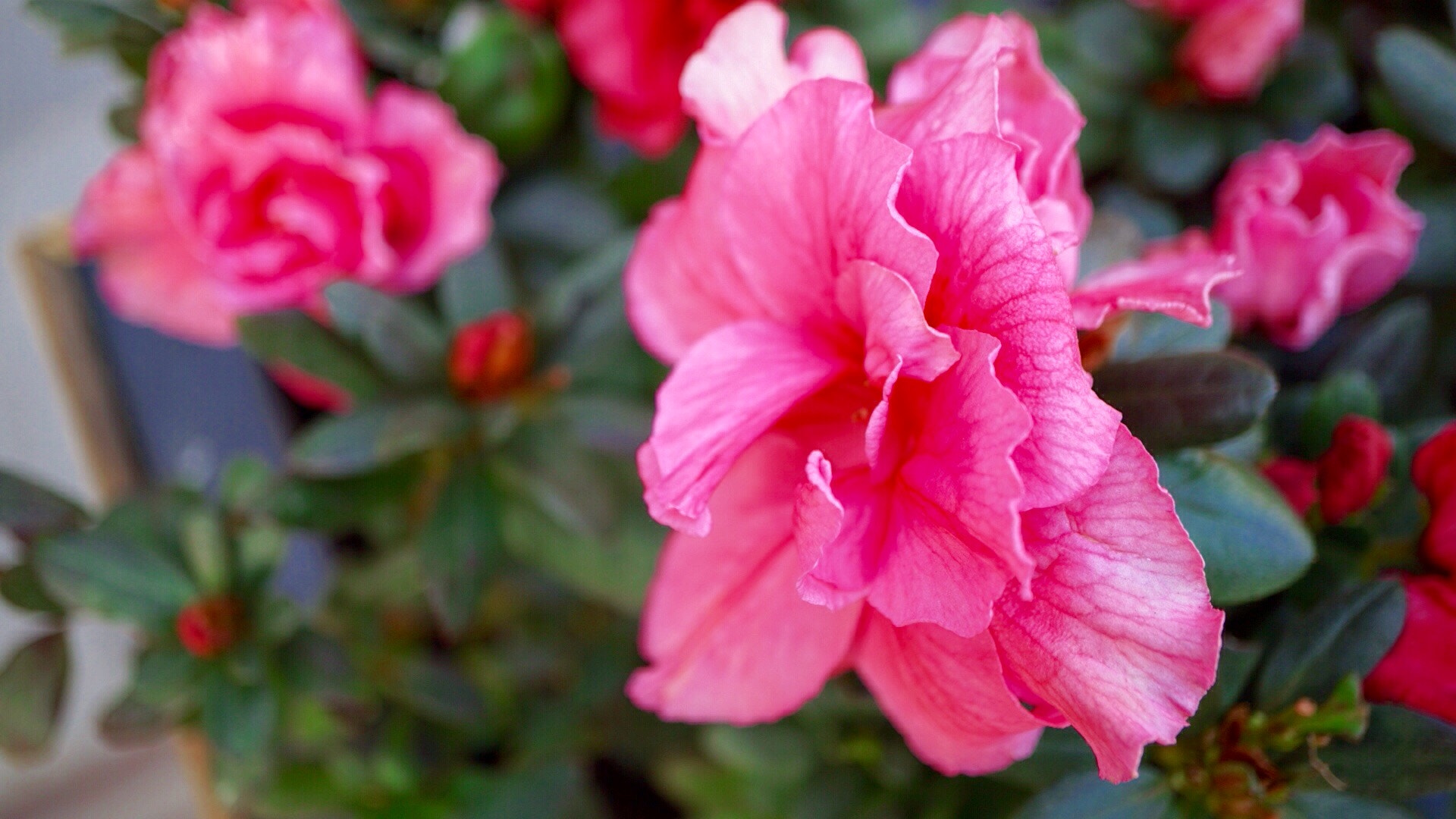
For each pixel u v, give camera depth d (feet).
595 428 1.23
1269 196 1.06
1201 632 0.77
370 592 1.31
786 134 0.81
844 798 1.21
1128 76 1.26
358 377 1.18
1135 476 0.78
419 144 1.22
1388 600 0.91
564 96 1.36
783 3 1.30
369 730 1.38
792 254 0.84
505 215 1.37
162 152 1.15
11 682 1.16
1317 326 1.07
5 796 1.58
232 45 1.15
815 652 0.88
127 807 1.65
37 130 1.64
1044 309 0.76
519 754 1.41
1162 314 0.94
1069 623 0.79
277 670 1.16
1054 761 0.94
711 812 1.35
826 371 0.83
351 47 1.23
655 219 0.94
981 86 0.79
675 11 1.27
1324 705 0.88
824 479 0.79
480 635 1.52
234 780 1.25
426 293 1.32
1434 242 1.15
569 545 1.28
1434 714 0.90
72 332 1.38
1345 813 0.91
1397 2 1.24
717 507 0.89
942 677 0.82
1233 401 0.87
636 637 1.40
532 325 1.21
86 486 1.52
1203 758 0.93
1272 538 0.88
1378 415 1.04
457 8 1.31
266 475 1.21
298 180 1.17
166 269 1.25
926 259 0.77
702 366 0.83
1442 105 1.10
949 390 0.79
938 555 0.79
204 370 1.46
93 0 1.19
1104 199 1.25
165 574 1.15
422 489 1.25
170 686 1.13
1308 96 1.23
